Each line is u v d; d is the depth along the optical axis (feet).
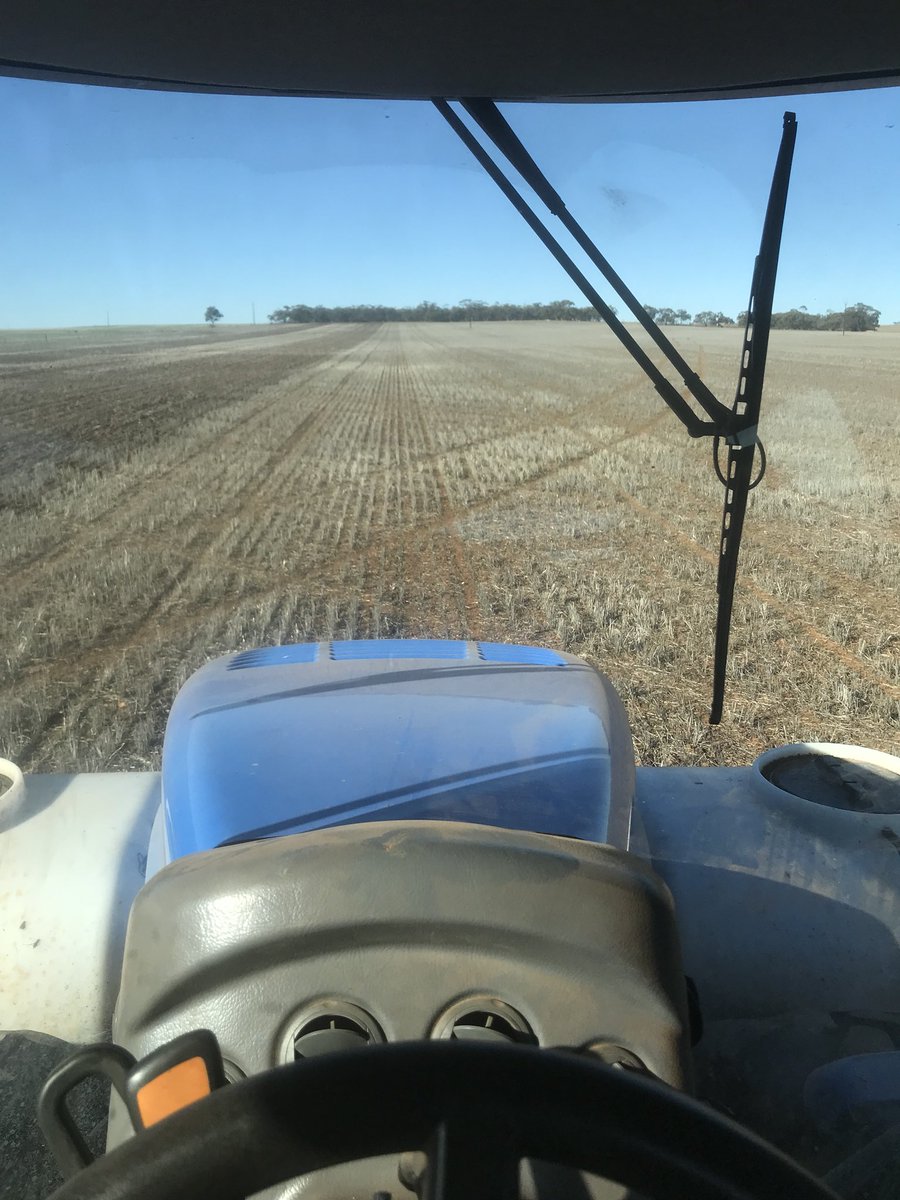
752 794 8.38
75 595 22.88
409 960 4.33
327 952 4.36
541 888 4.44
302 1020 4.26
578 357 72.28
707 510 37.52
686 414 7.14
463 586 25.34
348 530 32.50
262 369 101.45
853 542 31.99
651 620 21.94
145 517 33.04
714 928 7.30
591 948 4.35
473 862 4.48
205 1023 4.33
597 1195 3.50
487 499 39.32
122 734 14.42
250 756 6.70
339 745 6.89
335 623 21.54
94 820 7.91
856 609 23.53
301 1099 2.79
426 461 49.73
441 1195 2.71
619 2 5.65
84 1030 7.06
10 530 30.07
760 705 16.40
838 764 8.91
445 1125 2.77
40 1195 5.98
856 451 48.83
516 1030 4.21
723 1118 3.04
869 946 7.22
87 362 75.82
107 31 6.17
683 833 7.91
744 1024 7.07
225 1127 2.76
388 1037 4.22
